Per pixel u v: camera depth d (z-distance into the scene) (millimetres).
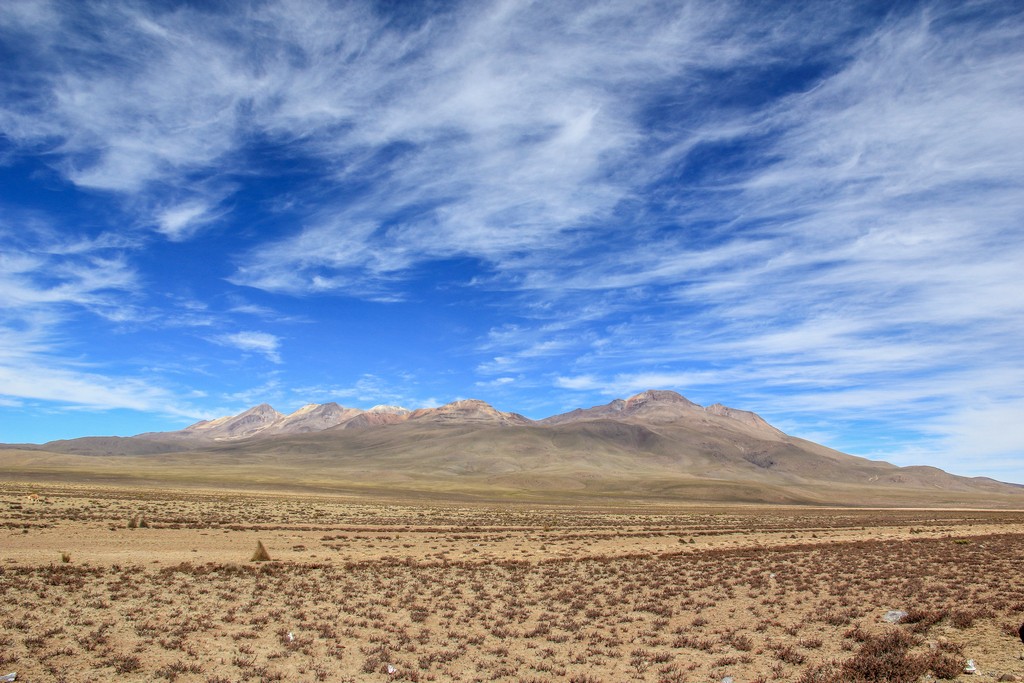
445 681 21484
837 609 29875
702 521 95188
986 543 56031
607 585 38250
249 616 28703
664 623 28859
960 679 18531
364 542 55812
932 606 28312
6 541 43938
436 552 51312
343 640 25719
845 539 65562
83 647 22859
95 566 36844
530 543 59594
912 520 104562
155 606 29141
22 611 26438
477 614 30562
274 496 125500
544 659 23828
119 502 81688
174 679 20859
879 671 19594
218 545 49562
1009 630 23203
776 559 48250
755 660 22828
